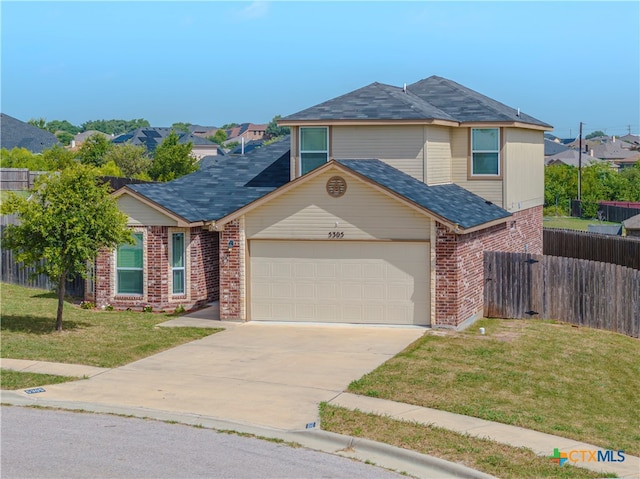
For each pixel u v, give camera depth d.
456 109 28.69
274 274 22.98
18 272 30.14
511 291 24.53
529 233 32.06
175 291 25.11
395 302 22.39
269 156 29.94
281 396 15.26
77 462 11.46
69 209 20.22
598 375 18.44
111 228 20.58
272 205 22.80
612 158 143.62
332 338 20.83
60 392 15.37
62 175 20.53
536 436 13.24
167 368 17.48
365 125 25.98
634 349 21.36
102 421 13.62
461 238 22.27
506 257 24.52
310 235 22.64
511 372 17.70
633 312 22.70
